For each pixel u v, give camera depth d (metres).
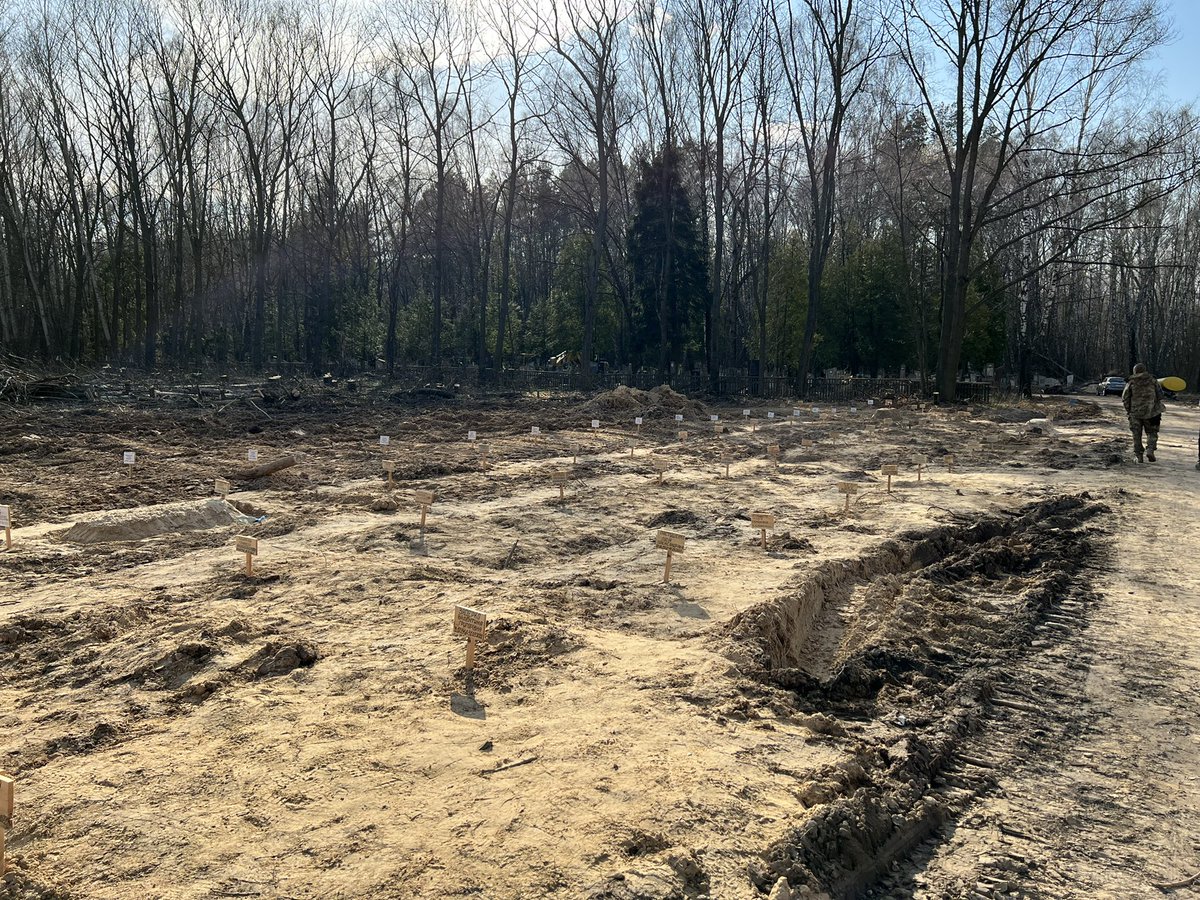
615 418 25.83
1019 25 29.92
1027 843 4.08
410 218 43.03
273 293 57.19
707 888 3.32
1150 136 33.44
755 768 4.32
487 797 3.92
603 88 37.69
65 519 10.48
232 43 40.59
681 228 41.59
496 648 5.88
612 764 4.25
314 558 8.47
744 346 49.81
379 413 25.59
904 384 36.28
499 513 10.99
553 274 63.16
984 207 32.28
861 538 9.89
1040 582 8.49
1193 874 3.85
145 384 30.48
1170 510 12.27
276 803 3.87
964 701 5.68
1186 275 58.38
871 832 3.87
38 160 41.53
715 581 7.91
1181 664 6.48
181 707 4.99
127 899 3.19
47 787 4.04
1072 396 44.66
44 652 5.93
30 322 39.88
